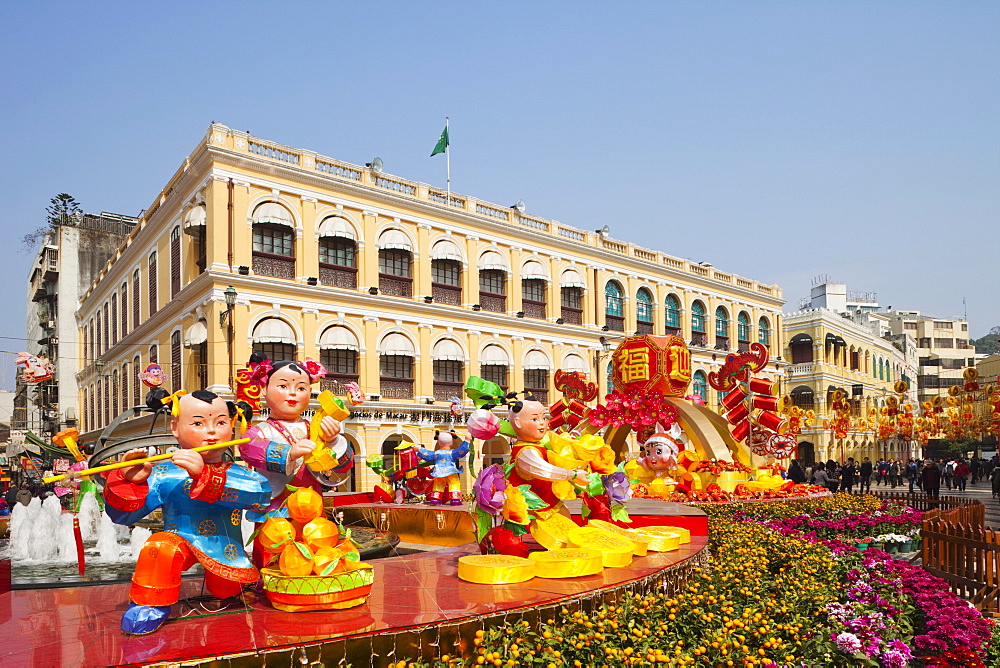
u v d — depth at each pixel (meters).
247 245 27.12
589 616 5.84
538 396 38.09
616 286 43.09
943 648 6.18
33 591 6.33
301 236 28.67
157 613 4.75
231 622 4.96
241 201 27.11
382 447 31.55
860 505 16.84
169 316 30.78
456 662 4.81
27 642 4.56
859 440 58.66
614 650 4.94
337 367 29.83
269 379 6.17
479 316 34.84
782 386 56.78
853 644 5.99
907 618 6.99
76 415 48.88
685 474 17.84
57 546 12.77
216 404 5.41
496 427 7.68
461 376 34.50
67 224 51.97
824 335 56.78
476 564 6.36
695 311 47.91
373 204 31.20
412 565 7.27
